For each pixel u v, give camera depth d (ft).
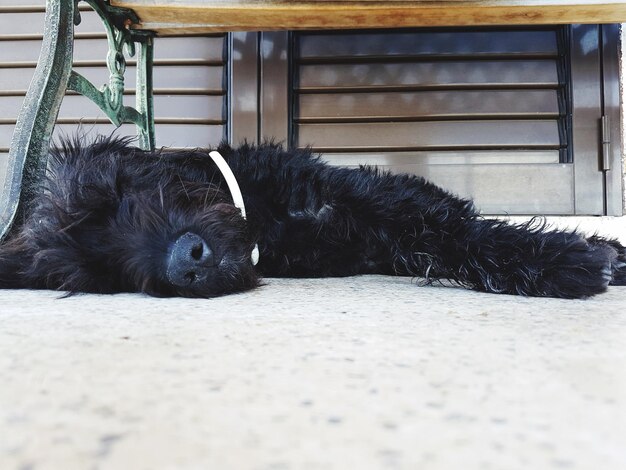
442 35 3.07
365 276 1.94
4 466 0.42
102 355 0.75
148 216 1.42
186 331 0.92
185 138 3.21
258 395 0.59
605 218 2.95
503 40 3.05
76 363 0.71
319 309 1.17
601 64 2.99
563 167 3.01
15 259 1.61
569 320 1.01
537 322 0.99
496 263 1.48
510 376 0.64
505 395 0.58
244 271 1.52
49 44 1.85
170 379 0.64
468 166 3.05
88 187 1.52
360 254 1.84
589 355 0.74
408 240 1.67
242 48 3.14
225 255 1.45
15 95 3.27
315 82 3.14
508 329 0.92
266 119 3.15
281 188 1.75
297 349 0.79
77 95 3.22
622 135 2.99
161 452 0.44
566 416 0.52
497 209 3.05
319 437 0.47
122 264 1.42
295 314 1.10
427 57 3.07
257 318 1.05
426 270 1.66
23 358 0.74
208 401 0.57
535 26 3.03
